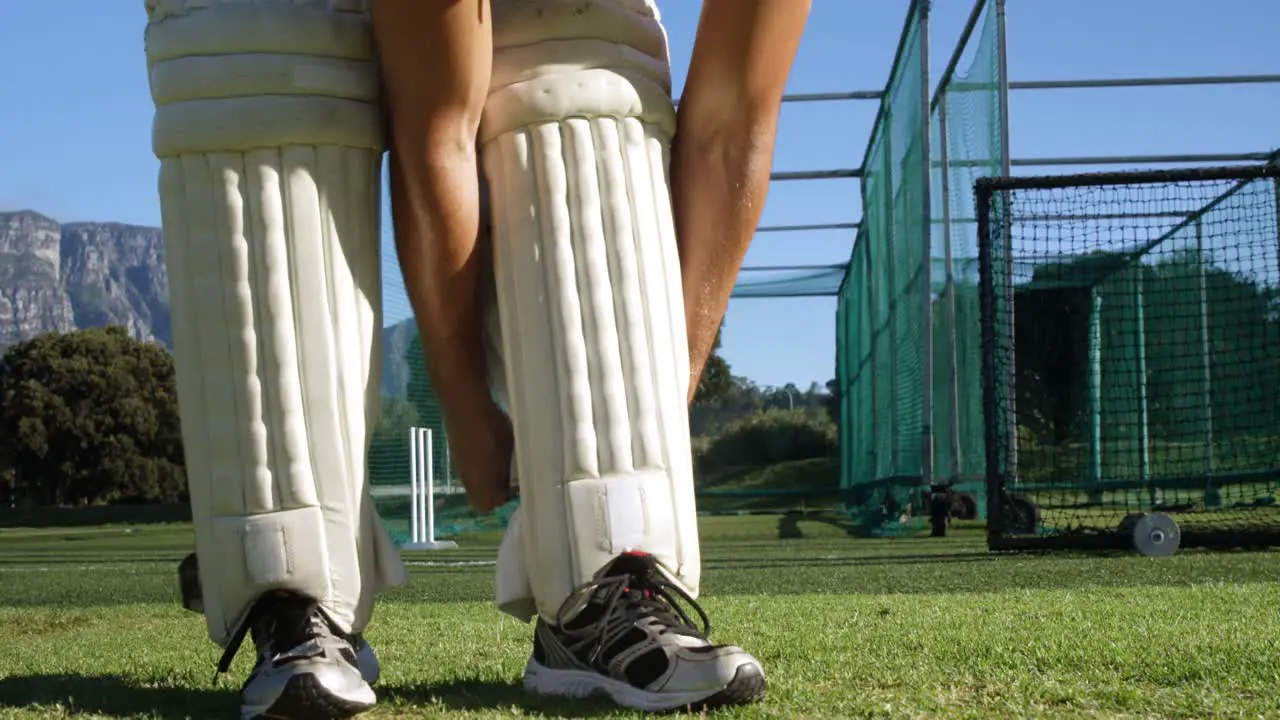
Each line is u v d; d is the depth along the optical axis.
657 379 1.79
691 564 1.81
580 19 1.80
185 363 1.75
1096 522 10.11
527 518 1.78
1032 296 13.67
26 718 1.72
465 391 1.88
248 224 1.73
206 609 1.77
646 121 1.84
